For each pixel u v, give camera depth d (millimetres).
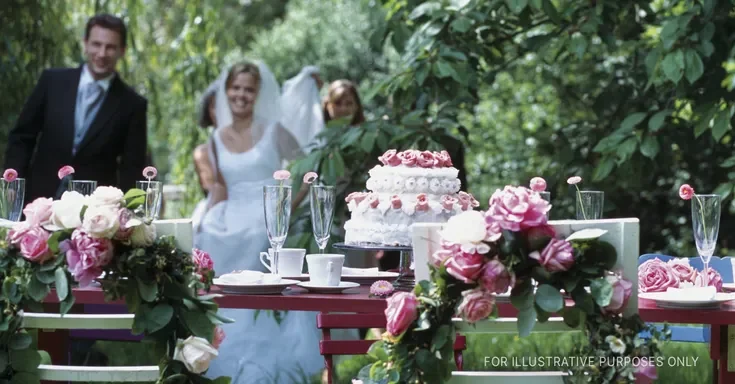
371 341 2604
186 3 7410
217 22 7348
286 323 4559
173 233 2338
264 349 4461
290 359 4465
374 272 3350
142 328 2279
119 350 5195
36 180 4812
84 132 4793
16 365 2359
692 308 2539
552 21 4797
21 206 2850
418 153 2938
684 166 7379
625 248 2201
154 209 2740
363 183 5223
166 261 2291
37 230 2303
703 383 4500
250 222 4969
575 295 2197
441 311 2215
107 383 2498
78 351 4766
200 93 7270
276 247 2947
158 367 2352
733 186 4652
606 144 4758
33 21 6320
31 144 4855
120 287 2287
